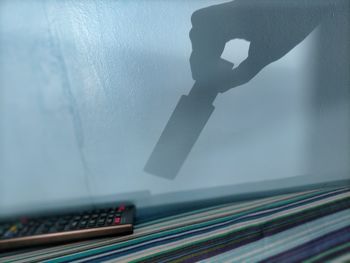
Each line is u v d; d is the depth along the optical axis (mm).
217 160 421
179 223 410
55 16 369
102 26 371
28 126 417
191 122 406
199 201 445
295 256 274
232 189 434
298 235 303
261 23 359
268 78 380
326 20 354
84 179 442
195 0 360
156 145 420
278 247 296
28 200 450
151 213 453
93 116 409
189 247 342
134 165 432
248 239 325
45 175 439
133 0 363
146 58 384
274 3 352
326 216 319
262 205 395
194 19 365
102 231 393
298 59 370
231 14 359
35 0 364
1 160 429
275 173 420
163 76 390
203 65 381
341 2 347
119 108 405
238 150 415
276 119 396
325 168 410
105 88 397
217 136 410
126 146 423
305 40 362
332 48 363
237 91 389
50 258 358
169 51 380
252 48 368
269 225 334
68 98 404
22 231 406
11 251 386
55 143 425
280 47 365
